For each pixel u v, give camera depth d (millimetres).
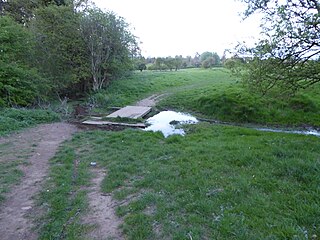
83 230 3629
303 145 7203
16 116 11797
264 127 12922
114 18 20016
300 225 3398
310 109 14148
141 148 7746
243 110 14570
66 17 18984
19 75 14047
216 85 22844
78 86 21281
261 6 8047
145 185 5039
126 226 3656
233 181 4895
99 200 4594
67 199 4637
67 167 6344
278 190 4469
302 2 7184
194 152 6969
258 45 8164
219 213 3771
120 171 5887
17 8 24516
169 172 5562
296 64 8070
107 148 7973
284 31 7391
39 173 5977
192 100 18500
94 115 14773
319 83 9891
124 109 16219
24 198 4719
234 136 9672
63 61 18125
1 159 6883
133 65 24766
